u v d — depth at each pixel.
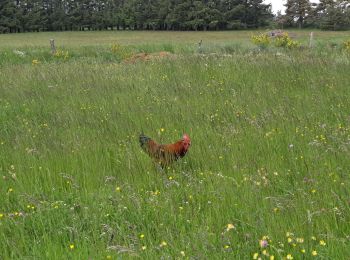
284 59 15.66
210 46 26.56
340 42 28.53
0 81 13.77
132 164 6.29
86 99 10.91
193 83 12.37
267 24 87.56
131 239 4.25
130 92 11.62
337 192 4.87
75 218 4.73
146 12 88.12
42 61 23.98
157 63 16.38
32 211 5.08
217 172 5.88
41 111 10.14
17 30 84.69
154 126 8.18
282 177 5.57
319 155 6.10
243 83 12.21
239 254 3.87
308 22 80.31
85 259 3.92
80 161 6.48
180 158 6.36
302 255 3.72
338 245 3.77
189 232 4.29
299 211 4.44
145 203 5.09
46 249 4.20
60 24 87.56
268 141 6.87
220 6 84.38
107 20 89.56
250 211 4.61
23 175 6.01
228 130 7.58
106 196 5.31
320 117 8.28
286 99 9.73
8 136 8.11
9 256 4.20
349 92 10.38
